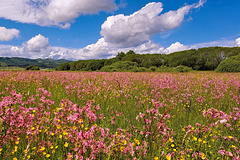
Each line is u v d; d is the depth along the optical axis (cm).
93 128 238
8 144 281
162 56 6219
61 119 313
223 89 878
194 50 5950
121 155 272
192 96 801
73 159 243
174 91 762
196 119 497
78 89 712
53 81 1131
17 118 282
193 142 360
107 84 910
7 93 640
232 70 3519
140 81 1259
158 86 859
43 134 311
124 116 491
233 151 324
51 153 280
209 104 669
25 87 849
